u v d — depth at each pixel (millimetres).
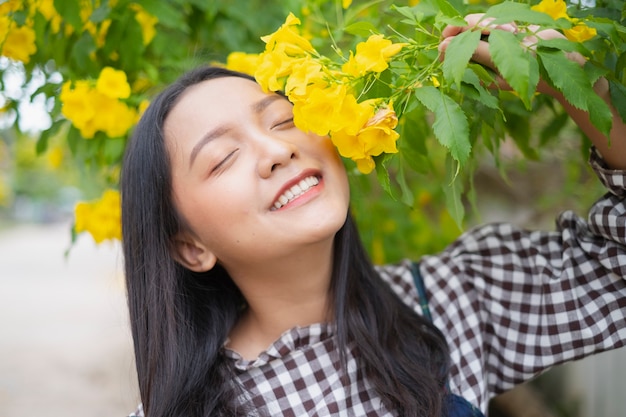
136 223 1136
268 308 1151
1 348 6203
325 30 1499
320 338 1149
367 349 1125
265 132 1012
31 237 19203
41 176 17188
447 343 1205
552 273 1181
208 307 1204
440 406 1099
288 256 1034
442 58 930
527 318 1186
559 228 1248
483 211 2762
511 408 2328
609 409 2090
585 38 953
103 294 9164
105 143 1520
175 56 1627
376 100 907
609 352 2080
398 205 1985
